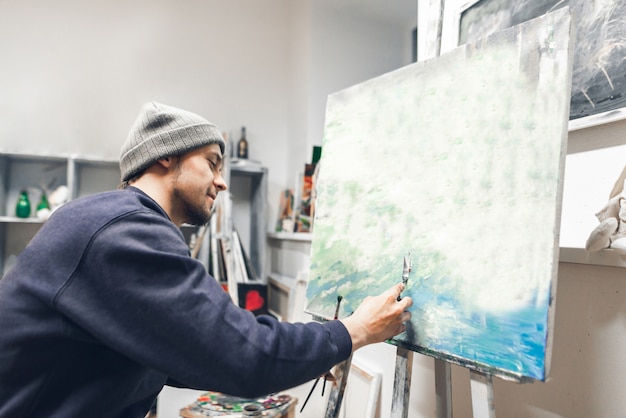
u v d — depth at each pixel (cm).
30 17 267
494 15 105
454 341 73
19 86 263
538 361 60
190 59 305
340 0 290
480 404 69
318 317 104
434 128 84
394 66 315
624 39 77
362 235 96
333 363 69
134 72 289
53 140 268
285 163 330
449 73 82
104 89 281
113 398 69
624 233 73
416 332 80
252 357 60
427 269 80
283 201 309
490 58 75
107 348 68
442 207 79
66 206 71
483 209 72
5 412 65
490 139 73
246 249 313
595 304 82
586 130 86
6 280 68
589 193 84
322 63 295
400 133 91
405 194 88
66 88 273
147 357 59
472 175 75
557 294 91
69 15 276
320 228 109
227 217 259
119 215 66
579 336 85
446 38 121
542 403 91
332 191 108
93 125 277
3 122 259
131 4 291
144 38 293
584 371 83
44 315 64
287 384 63
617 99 78
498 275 68
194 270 64
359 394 155
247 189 316
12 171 259
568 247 87
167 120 81
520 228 66
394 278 87
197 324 59
